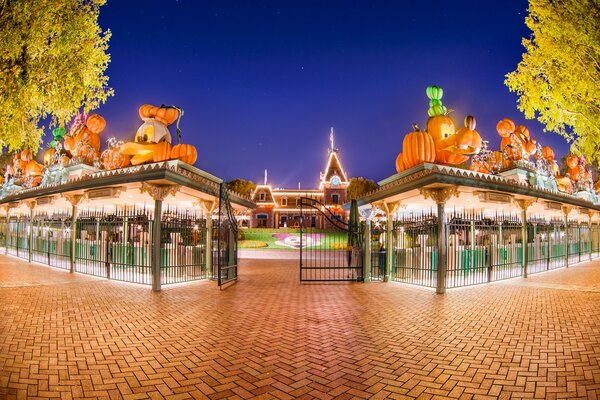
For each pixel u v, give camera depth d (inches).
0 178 1107.3
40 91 413.7
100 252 532.1
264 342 209.8
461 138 442.0
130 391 144.7
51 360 175.2
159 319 260.2
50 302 305.6
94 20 429.1
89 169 622.5
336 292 391.2
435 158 472.7
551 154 770.2
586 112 509.4
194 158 529.3
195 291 387.2
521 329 232.8
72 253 510.3
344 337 219.9
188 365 173.2
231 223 481.4
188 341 210.1
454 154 473.1
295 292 389.7
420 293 382.0
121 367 169.2
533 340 209.6
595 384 150.8
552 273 531.8
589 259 743.7
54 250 634.8
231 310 294.7
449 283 443.5
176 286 421.7
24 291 352.5
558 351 190.1
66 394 140.9
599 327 233.1
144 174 377.1
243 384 152.8
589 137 552.7
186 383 153.0
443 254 386.3
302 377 160.2
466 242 506.6
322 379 158.2
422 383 153.8
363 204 541.0
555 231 661.9
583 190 869.2
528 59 546.6
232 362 177.8
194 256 495.5
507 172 605.0
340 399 139.5
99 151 651.5
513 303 314.7
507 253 530.0
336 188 2068.2
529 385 150.9
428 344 205.3
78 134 640.4
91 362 174.2
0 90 370.9
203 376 160.7
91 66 459.8
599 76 442.9
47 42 408.5
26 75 378.6
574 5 408.8
